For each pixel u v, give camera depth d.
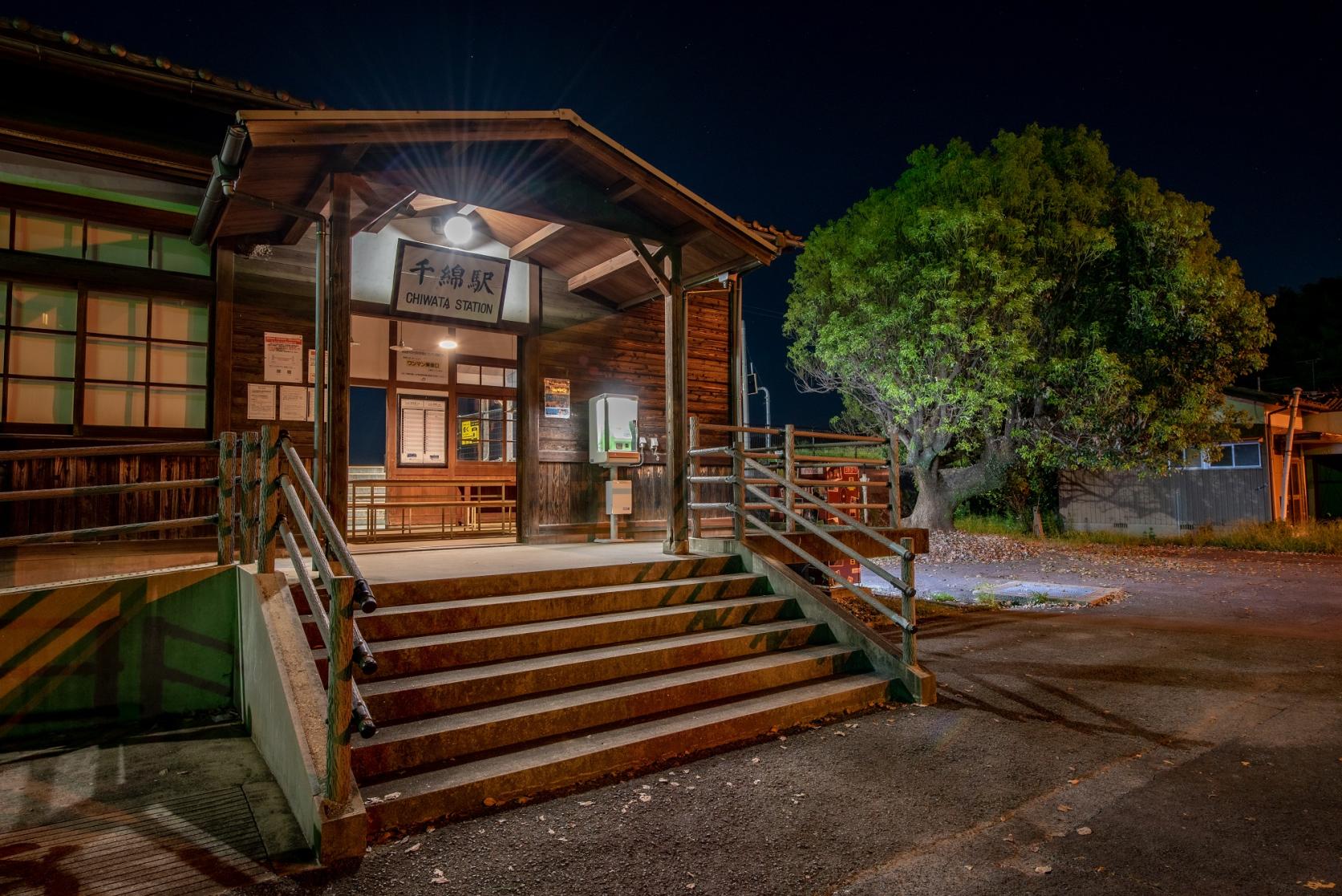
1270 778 4.15
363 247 7.82
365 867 3.17
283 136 4.92
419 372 9.52
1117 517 21.39
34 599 4.45
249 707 4.66
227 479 5.12
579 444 9.18
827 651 5.90
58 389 6.57
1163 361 15.95
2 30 5.55
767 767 4.29
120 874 3.06
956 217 14.82
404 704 4.24
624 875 3.12
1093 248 15.52
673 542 7.21
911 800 3.86
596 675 4.96
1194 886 3.04
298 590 4.82
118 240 6.83
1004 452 17.33
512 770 3.89
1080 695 5.71
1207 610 9.70
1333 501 23.72
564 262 8.72
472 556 7.00
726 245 7.54
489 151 6.04
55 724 4.51
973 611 9.78
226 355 7.07
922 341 15.93
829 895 2.98
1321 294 33.59
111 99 6.42
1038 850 3.34
